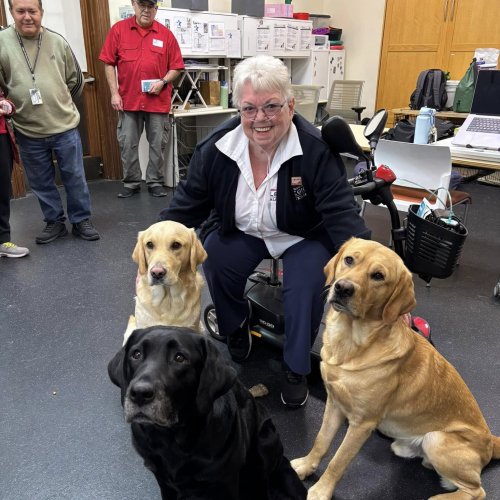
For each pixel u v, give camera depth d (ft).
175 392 3.86
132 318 7.97
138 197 16.30
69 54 11.84
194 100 18.65
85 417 6.39
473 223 14.38
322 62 23.44
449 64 22.38
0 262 11.23
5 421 6.28
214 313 8.18
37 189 12.12
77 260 11.37
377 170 6.88
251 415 4.81
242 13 18.93
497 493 5.40
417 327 7.32
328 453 5.95
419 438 5.17
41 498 5.19
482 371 7.52
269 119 5.77
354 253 4.90
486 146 9.48
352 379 4.93
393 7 23.32
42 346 7.94
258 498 4.92
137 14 14.61
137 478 5.47
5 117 10.66
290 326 6.15
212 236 7.09
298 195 6.29
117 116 17.63
